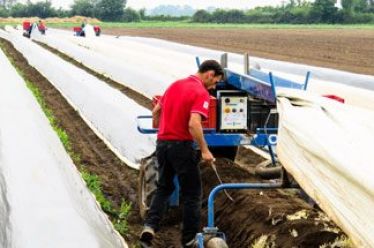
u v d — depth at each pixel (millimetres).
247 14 98938
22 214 6254
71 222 6312
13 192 6895
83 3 112188
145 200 7992
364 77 18766
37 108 14992
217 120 7996
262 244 6473
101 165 11617
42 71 26688
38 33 49750
